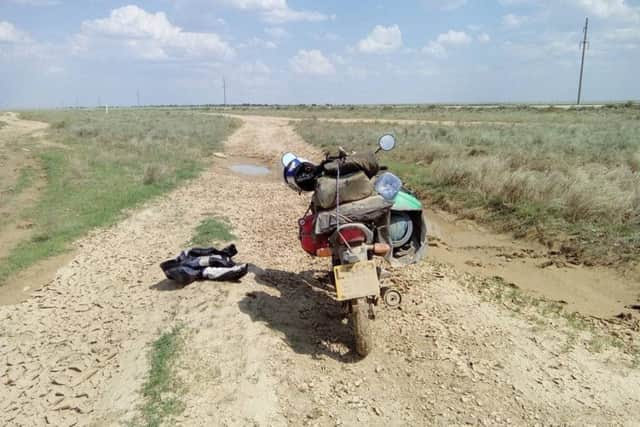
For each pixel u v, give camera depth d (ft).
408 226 17.11
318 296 19.47
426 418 12.21
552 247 26.04
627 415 12.19
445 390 13.24
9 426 12.40
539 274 22.82
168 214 34.22
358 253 14.40
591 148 54.60
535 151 49.37
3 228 31.63
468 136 72.43
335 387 13.39
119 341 16.25
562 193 30.58
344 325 17.04
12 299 20.76
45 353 15.84
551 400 12.77
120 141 78.84
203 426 11.78
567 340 15.99
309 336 16.14
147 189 42.60
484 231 29.94
